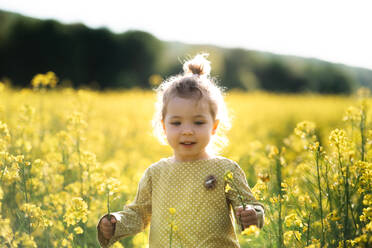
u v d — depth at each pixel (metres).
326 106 18.95
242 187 2.26
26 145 3.67
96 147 5.85
